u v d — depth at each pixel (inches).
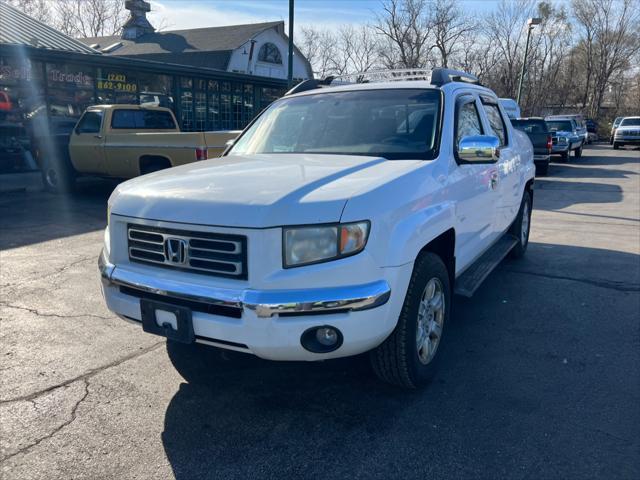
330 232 105.7
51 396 132.0
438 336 141.2
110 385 138.0
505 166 206.1
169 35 1406.3
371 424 121.4
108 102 697.6
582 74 2178.9
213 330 109.2
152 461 108.3
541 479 102.5
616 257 267.4
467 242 163.0
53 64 627.2
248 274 106.3
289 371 146.9
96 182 561.9
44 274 231.8
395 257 112.7
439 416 124.3
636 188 543.2
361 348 111.6
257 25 1357.0
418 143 149.2
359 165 132.4
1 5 764.0
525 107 1769.2
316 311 105.1
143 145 400.2
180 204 113.8
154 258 119.5
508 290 215.9
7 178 568.4
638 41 2084.2
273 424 121.7
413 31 1584.6
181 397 133.0
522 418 123.0
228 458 109.6
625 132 1203.9
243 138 182.4
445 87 166.2
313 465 107.4
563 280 228.7
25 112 617.0
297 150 161.3
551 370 147.0
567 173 700.7
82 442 114.0
